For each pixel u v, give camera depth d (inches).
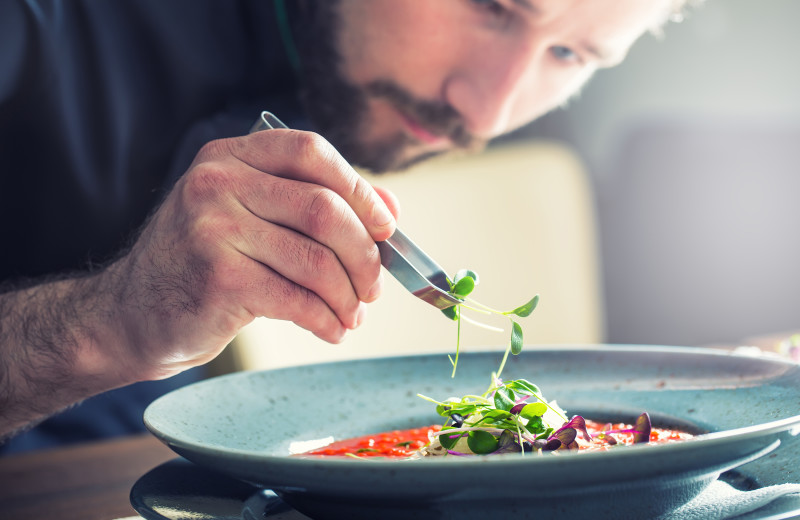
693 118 135.6
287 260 32.8
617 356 42.5
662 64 136.3
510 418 30.5
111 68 69.5
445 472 21.7
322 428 39.4
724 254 132.4
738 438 22.9
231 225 33.1
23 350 42.3
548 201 99.3
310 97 72.4
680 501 26.1
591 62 64.3
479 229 95.1
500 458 21.5
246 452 24.1
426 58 62.9
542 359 43.9
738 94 141.0
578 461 21.4
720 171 130.9
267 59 75.9
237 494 30.7
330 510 26.1
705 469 23.8
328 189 32.4
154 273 35.3
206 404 36.6
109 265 43.9
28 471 42.4
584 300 100.1
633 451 21.6
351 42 66.5
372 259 32.8
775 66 140.2
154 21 70.4
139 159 73.0
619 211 131.2
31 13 63.6
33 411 45.7
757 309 134.7
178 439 26.6
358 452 36.2
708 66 138.8
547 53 63.1
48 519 34.2
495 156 99.0
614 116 134.9
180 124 73.8
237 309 34.1
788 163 132.5
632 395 39.9
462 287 31.8
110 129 70.7
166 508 27.9
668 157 130.0
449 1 59.9
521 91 65.9
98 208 72.6
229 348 79.7
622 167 131.0
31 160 70.0
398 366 44.0
